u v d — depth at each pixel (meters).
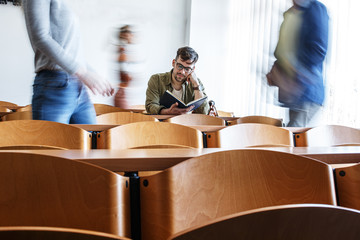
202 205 0.82
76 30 2.36
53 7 2.21
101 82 2.54
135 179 0.80
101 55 6.09
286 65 4.08
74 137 1.50
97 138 1.56
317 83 3.65
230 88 5.91
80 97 2.39
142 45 6.27
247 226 0.46
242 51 5.52
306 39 3.75
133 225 0.79
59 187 0.72
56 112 2.24
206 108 3.58
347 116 3.28
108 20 6.11
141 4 6.25
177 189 0.80
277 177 0.90
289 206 0.48
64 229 0.39
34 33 2.15
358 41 3.18
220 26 6.09
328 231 0.51
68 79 2.28
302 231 0.49
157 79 3.61
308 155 1.02
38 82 2.23
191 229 0.44
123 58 6.18
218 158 0.87
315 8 3.64
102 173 0.72
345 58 3.31
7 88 5.72
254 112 5.05
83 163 0.72
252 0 5.23
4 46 5.67
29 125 1.50
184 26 6.42
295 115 3.96
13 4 5.64
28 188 0.71
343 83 3.33
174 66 3.55
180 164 0.81
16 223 0.70
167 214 0.78
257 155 0.90
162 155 0.94
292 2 3.98
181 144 1.68
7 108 3.46
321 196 0.87
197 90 3.54
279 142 1.85
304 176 0.89
